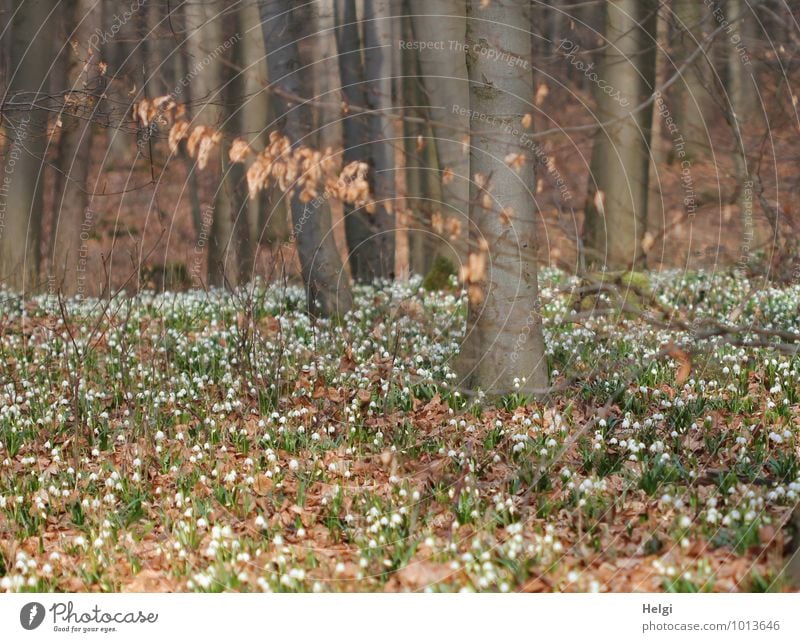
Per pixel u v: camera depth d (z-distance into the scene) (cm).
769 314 1011
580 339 930
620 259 1188
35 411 817
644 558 542
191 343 1030
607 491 615
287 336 1005
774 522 549
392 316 1084
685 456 662
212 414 802
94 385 902
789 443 655
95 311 1136
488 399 791
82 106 920
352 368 909
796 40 1085
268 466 688
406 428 746
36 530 616
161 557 576
